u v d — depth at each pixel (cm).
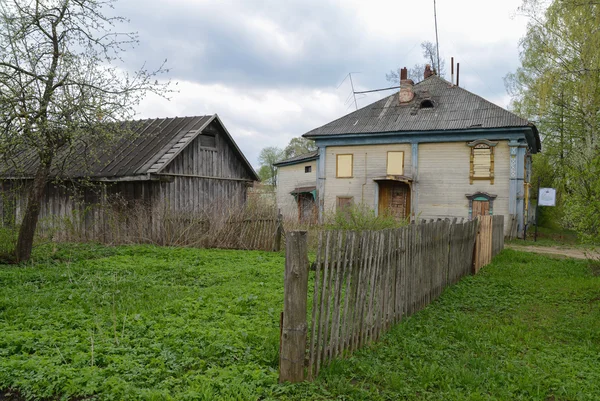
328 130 2847
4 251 1146
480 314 782
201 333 570
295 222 1630
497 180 2409
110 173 1606
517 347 600
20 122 1040
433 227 853
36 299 757
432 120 2605
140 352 514
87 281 909
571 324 716
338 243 504
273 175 7138
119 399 411
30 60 1073
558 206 2973
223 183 1961
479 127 2392
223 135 1956
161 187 1634
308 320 650
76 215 1747
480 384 477
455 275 1024
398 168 2645
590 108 2611
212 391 417
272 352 516
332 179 2830
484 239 1309
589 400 450
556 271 1232
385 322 639
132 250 1370
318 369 478
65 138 1130
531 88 2862
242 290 845
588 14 2275
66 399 414
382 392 445
